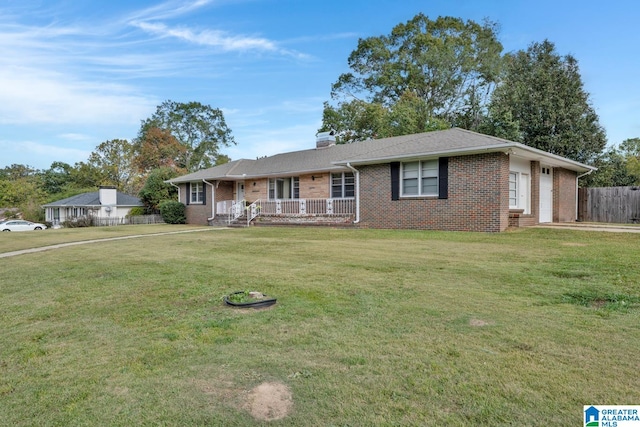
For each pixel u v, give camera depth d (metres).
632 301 4.27
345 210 16.86
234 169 22.88
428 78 34.31
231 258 8.12
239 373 2.81
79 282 6.16
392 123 28.03
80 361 3.11
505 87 24.31
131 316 4.26
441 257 7.47
